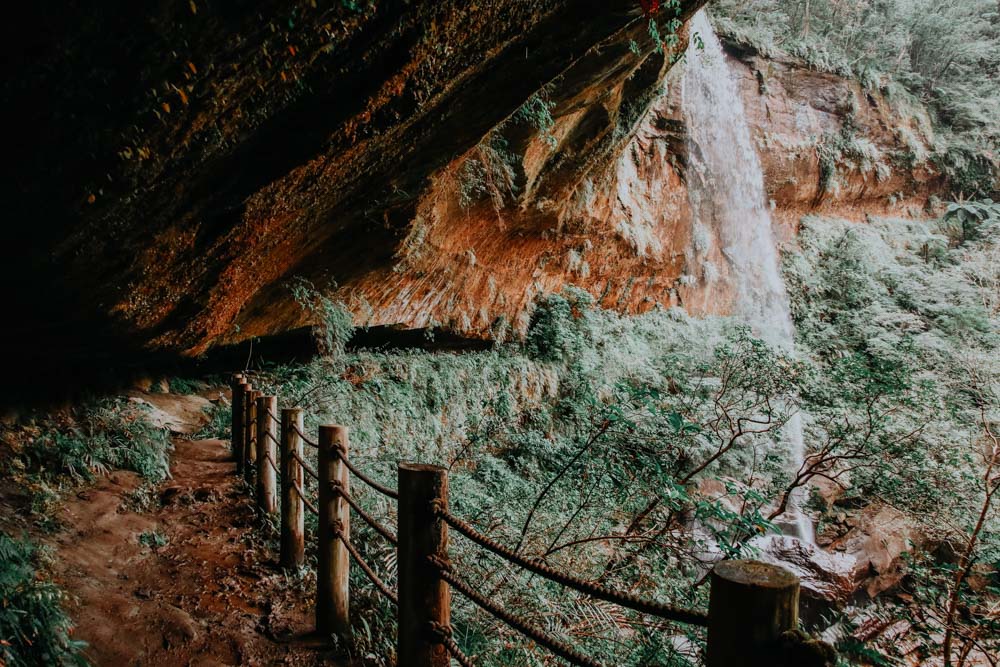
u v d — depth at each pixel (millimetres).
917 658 5480
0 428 4734
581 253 10602
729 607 1050
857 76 16594
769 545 6348
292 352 8250
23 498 3979
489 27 3250
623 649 3424
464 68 3434
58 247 2990
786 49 15930
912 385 8258
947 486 7273
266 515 4398
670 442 5469
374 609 3211
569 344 9898
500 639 3023
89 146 2502
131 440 5402
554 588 3561
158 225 3174
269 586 3502
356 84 3021
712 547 5281
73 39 2119
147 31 2197
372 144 3602
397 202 5121
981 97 18469
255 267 4293
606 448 5117
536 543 4223
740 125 14633
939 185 17797
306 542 4016
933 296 14594
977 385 10656
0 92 2174
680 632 3521
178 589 3395
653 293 12469
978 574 5879
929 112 18156
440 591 2074
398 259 6500
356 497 4383
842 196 16500
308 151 3260
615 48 5031
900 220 17203
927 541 7406
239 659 2797
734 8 15883
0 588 2521
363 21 2670
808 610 5797
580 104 6195
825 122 16016
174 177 2900
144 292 3717
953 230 17688
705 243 13062
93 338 4137
